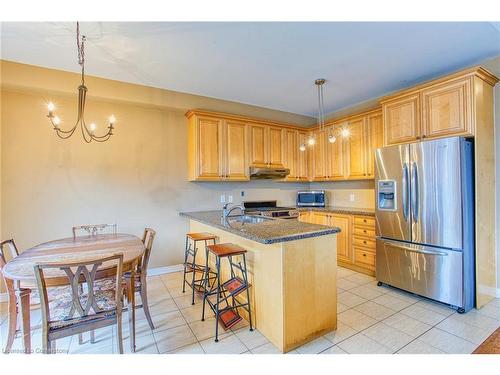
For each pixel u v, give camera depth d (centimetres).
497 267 273
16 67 271
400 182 289
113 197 339
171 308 265
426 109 280
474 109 245
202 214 358
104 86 315
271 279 206
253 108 432
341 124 418
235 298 259
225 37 230
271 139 433
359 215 361
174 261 380
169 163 378
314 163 470
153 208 365
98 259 156
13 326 185
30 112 295
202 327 229
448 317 238
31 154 295
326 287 217
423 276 270
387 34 228
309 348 197
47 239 301
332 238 223
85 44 239
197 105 379
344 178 414
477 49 256
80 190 320
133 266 199
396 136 310
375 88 357
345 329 222
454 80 258
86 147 324
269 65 286
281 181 485
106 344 205
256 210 417
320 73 309
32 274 161
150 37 228
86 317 162
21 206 290
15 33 220
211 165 375
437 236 258
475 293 252
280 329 195
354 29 221
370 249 347
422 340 204
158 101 349
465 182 244
